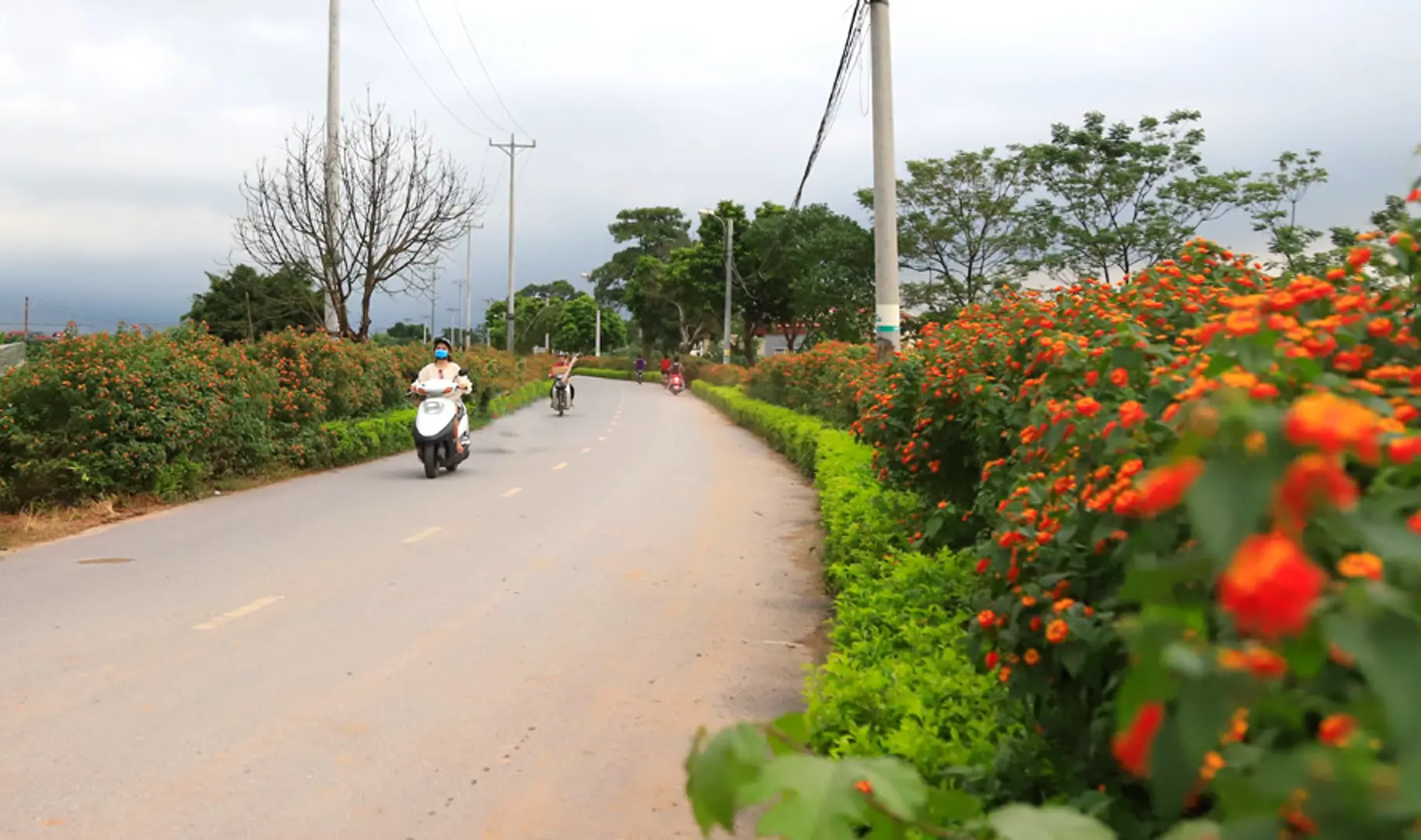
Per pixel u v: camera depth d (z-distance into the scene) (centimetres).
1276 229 1669
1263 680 87
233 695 547
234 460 1429
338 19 2008
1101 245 2261
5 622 682
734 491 1432
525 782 444
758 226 5109
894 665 451
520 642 658
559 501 1302
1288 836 87
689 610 750
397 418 1970
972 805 121
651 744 489
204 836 387
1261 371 145
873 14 1238
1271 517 89
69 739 480
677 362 5347
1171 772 94
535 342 9800
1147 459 248
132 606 731
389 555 932
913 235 3094
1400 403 166
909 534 734
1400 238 227
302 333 1859
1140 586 94
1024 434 339
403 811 413
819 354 2123
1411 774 79
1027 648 276
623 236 8812
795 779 107
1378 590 84
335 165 2020
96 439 1145
